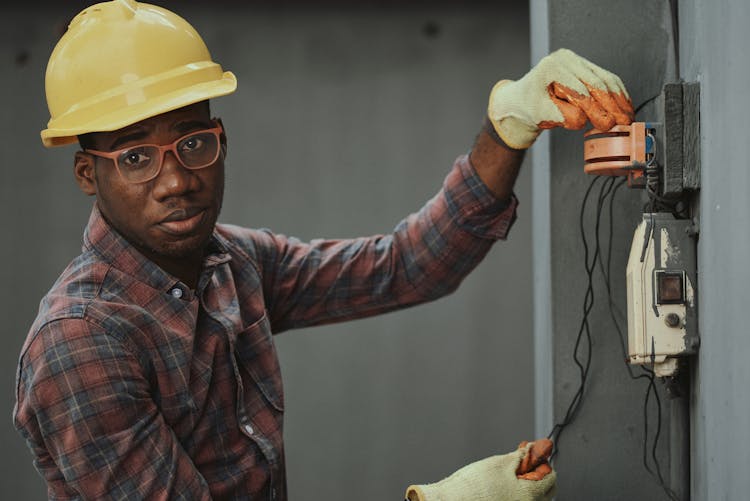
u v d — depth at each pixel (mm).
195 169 1663
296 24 4898
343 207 4914
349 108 4910
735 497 1500
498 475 1765
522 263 4934
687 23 1818
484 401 4898
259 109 4910
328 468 4898
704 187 1668
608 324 2053
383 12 4902
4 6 4836
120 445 1610
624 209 2045
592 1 1992
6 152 4898
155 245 1685
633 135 1757
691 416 1812
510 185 1973
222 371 1788
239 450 1802
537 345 2311
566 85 1802
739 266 1469
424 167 4898
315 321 2137
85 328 1617
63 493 1727
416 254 2053
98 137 1670
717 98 1572
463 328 4922
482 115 4887
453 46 4891
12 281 4922
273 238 2100
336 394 4914
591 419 2066
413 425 4902
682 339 1738
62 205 4938
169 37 1724
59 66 1710
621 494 2062
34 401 1617
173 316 1718
